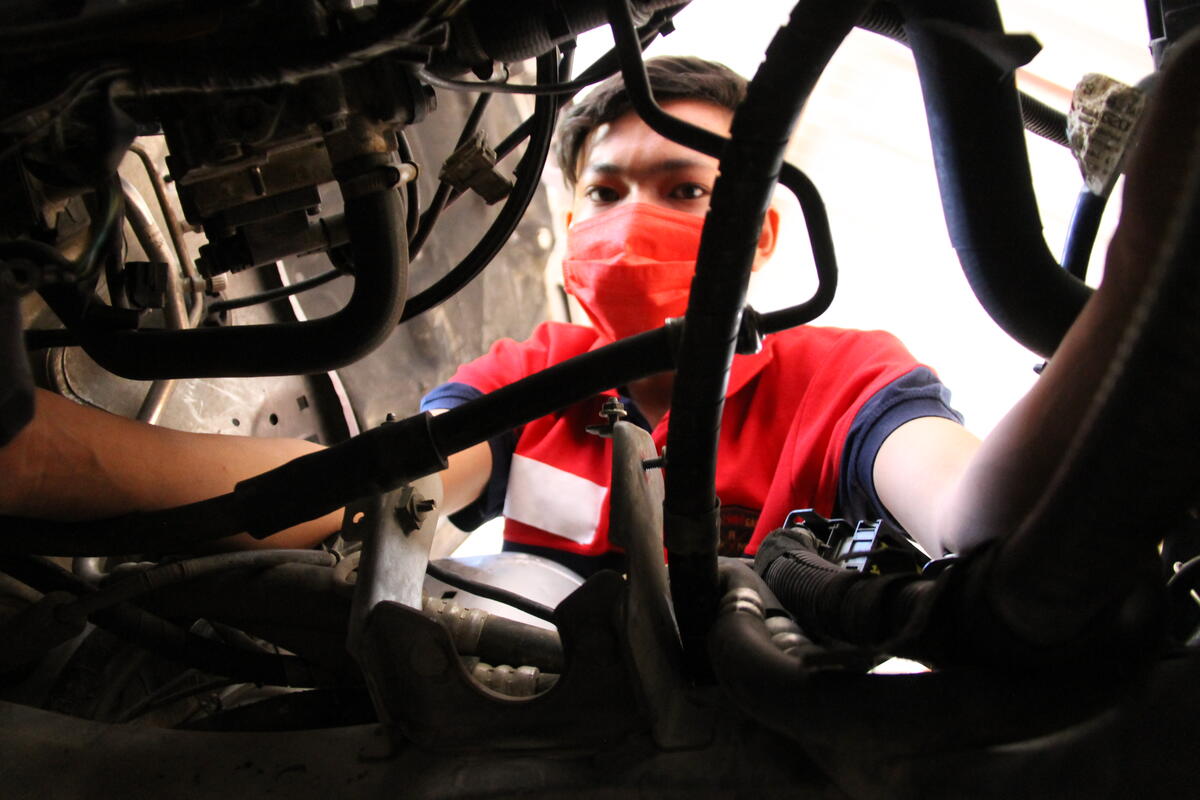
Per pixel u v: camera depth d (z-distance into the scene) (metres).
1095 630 0.43
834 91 2.61
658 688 0.55
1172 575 0.71
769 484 1.12
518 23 0.64
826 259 0.58
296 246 0.71
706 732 0.55
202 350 0.68
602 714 0.55
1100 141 0.53
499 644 0.71
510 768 0.56
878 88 2.53
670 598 0.65
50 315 0.96
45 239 0.60
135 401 1.08
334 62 0.55
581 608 0.53
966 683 0.44
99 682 0.82
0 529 0.72
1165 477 0.38
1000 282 0.58
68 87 0.51
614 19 0.56
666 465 0.56
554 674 0.69
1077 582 0.40
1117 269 0.40
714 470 0.56
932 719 0.44
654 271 1.10
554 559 1.19
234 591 0.77
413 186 0.80
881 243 2.94
